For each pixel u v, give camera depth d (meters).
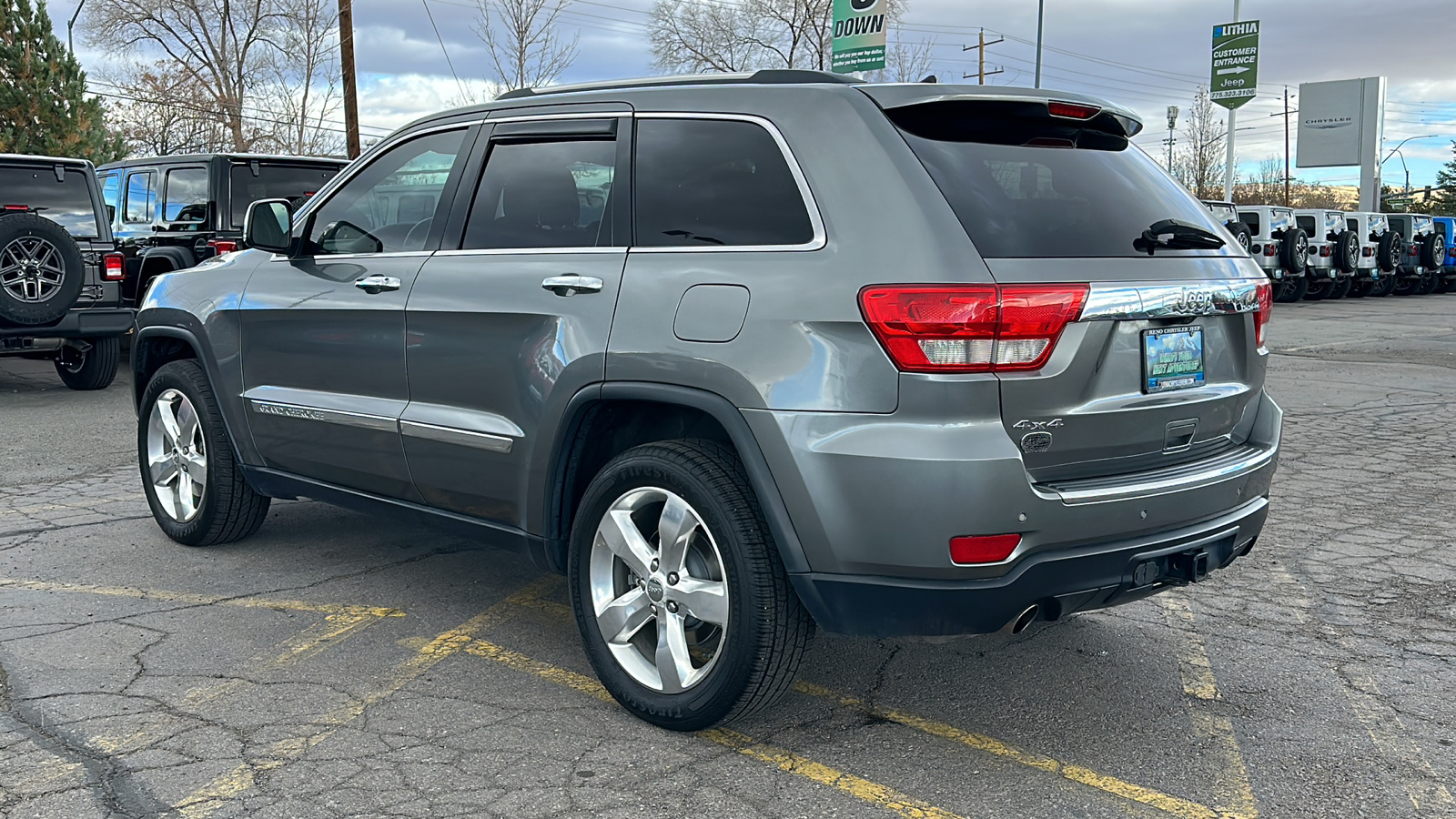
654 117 3.63
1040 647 4.16
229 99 50.28
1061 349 2.96
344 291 4.34
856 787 3.10
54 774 3.12
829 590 3.03
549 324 3.59
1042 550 2.97
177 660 3.97
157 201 12.07
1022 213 3.12
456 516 4.09
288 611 4.49
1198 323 3.39
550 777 3.14
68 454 7.67
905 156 3.12
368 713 3.54
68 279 9.73
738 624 3.18
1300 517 6.03
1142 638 4.26
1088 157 3.48
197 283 5.11
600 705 3.63
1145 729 3.48
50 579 4.88
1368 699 3.71
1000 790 3.10
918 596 2.95
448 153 4.20
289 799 3.00
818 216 3.15
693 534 3.33
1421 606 4.61
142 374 5.52
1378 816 2.97
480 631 4.29
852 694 3.73
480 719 3.52
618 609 3.52
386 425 4.17
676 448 3.36
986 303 2.87
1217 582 4.92
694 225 3.40
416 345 4.06
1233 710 3.62
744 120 3.42
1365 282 27.45
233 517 5.20
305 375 4.57
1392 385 11.31
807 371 3.02
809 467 2.99
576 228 3.69
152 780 3.09
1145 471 3.22
